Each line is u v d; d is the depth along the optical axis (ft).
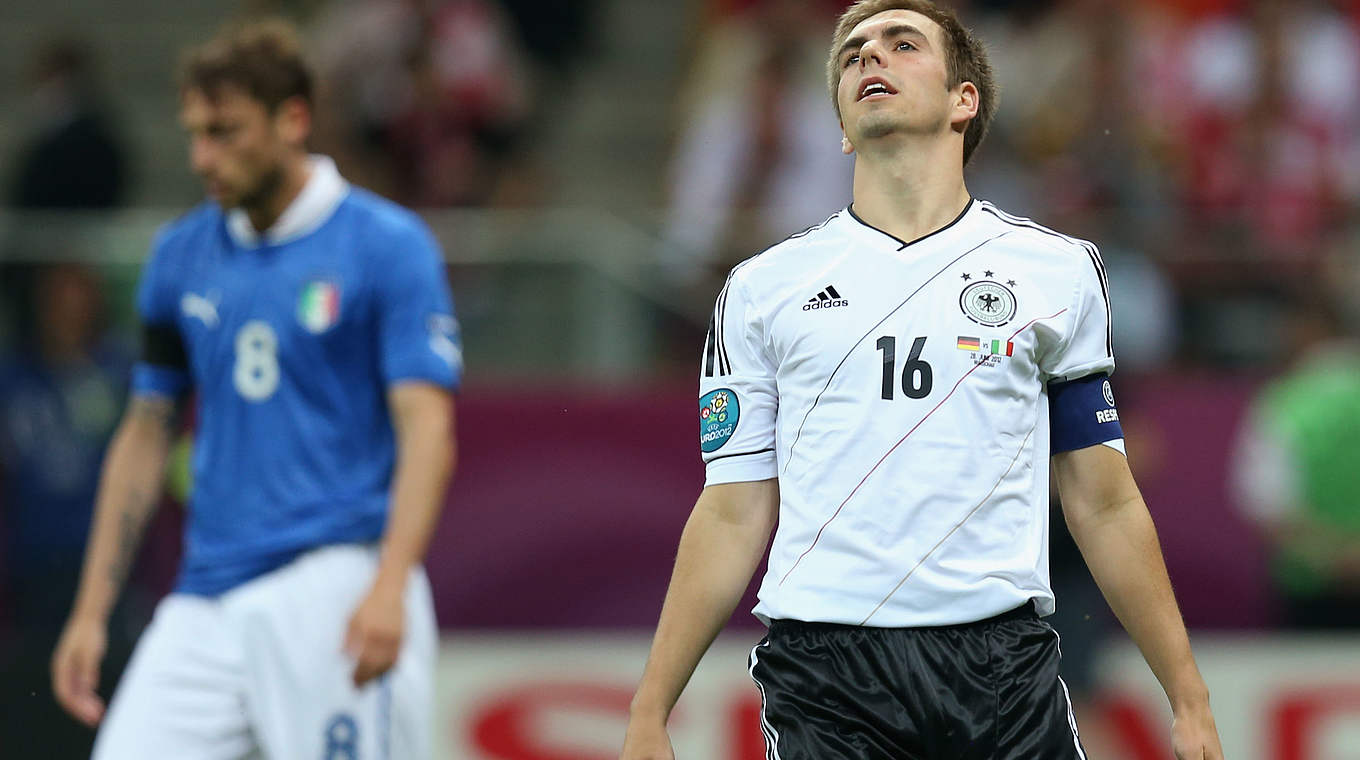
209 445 53.31
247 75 52.65
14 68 131.85
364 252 53.11
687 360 83.20
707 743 77.92
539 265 83.76
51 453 79.20
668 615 39.40
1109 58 98.89
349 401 52.85
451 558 80.23
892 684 36.58
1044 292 38.22
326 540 52.03
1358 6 104.12
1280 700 79.00
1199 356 82.28
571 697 79.36
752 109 97.04
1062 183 93.86
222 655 51.98
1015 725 36.47
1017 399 37.73
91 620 55.11
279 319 52.75
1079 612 66.39
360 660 50.26
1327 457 79.77
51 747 76.95
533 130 117.39
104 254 81.66
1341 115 100.58
